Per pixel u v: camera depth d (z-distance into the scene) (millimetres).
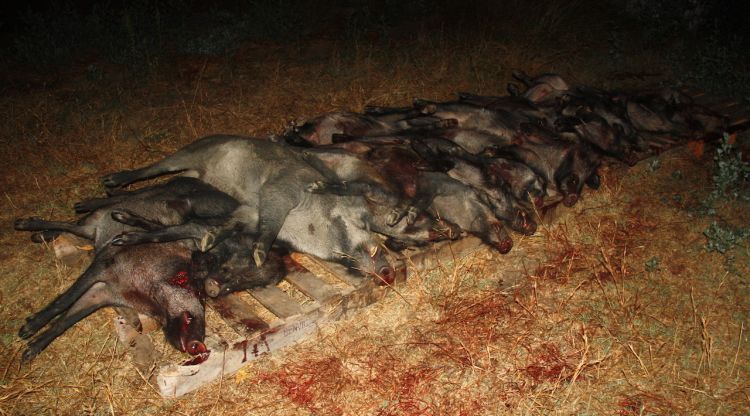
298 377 3152
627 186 4570
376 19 7188
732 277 3805
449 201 3834
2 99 5336
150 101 5398
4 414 2969
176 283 3205
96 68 5746
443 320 3455
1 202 4270
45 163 4648
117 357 3244
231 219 3496
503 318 3502
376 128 4410
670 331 3443
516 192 4102
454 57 6254
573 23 7215
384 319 3473
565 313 3559
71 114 5113
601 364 3250
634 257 3955
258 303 3486
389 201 3691
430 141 4043
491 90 5824
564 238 4086
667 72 6207
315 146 3949
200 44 6359
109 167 4637
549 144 4316
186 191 3598
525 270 3807
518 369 3227
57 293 3613
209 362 3074
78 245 3748
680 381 3186
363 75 5879
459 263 3812
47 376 3158
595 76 6125
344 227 3594
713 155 4871
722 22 7070
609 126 4578
